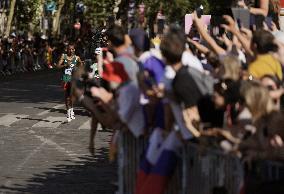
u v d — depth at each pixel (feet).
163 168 38.91
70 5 364.17
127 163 43.09
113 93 44.80
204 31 43.32
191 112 37.78
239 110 36.40
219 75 37.40
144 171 39.81
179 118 38.17
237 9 45.16
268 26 46.32
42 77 235.20
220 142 35.29
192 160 37.63
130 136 42.75
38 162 69.87
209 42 43.04
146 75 41.50
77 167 67.15
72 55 104.68
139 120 41.52
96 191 56.13
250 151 32.94
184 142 38.09
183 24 54.13
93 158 72.28
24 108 126.21
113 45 43.78
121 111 41.39
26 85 191.72
